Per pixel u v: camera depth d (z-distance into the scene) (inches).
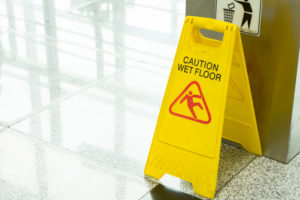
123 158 140.9
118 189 128.4
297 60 128.5
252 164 139.6
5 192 126.6
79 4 266.4
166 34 227.5
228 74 121.6
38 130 153.9
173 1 269.4
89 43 218.4
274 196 126.3
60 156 141.2
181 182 131.9
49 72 192.2
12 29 232.4
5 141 147.9
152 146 132.5
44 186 129.0
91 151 143.8
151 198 125.6
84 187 128.8
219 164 139.6
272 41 131.7
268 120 139.7
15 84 182.5
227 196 126.7
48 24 238.8
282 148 138.9
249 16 133.0
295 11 125.0
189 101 127.0
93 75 190.2
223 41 122.0
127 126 156.6
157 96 175.5
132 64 199.5
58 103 169.9
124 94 176.6
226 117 143.4
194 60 126.5
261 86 138.4
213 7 139.0
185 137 127.8
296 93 132.7
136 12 253.8
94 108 167.0
